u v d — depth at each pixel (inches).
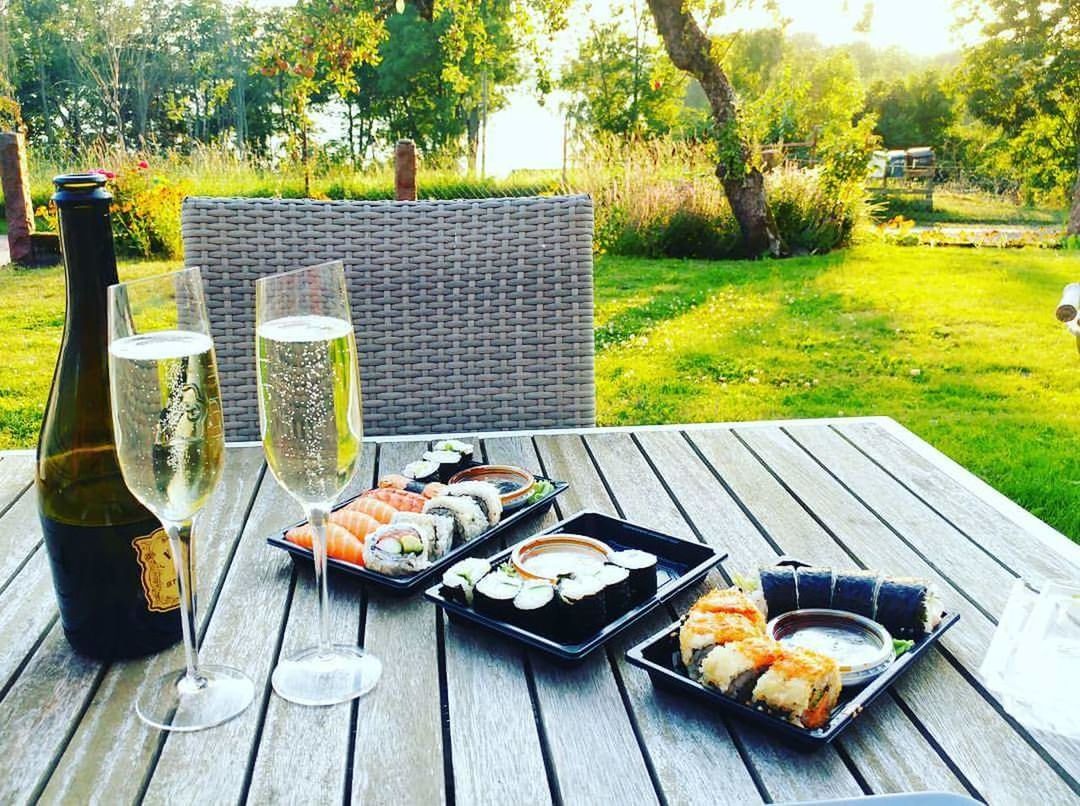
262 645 36.4
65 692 33.4
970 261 329.1
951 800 25.9
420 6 309.6
